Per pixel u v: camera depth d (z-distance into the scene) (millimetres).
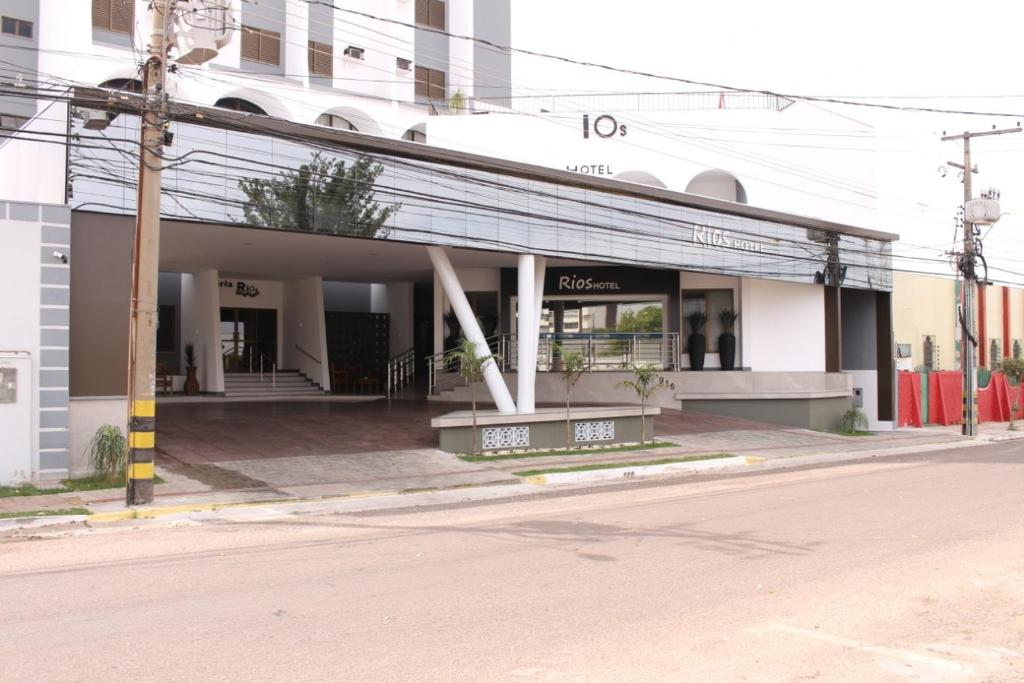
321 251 25031
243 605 7637
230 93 31844
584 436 22625
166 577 8820
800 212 31750
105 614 7336
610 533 11320
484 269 30625
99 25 29438
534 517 12883
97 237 15945
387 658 6141
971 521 11953
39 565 9508
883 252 33156
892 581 8492
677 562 9414
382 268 29797
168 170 16328
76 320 15727
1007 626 7055
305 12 34156
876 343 33938
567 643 6516
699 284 31672
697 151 30844
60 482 15180
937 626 7043
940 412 37469
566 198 23203
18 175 17344
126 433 15953
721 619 7184
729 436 26047
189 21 13750
